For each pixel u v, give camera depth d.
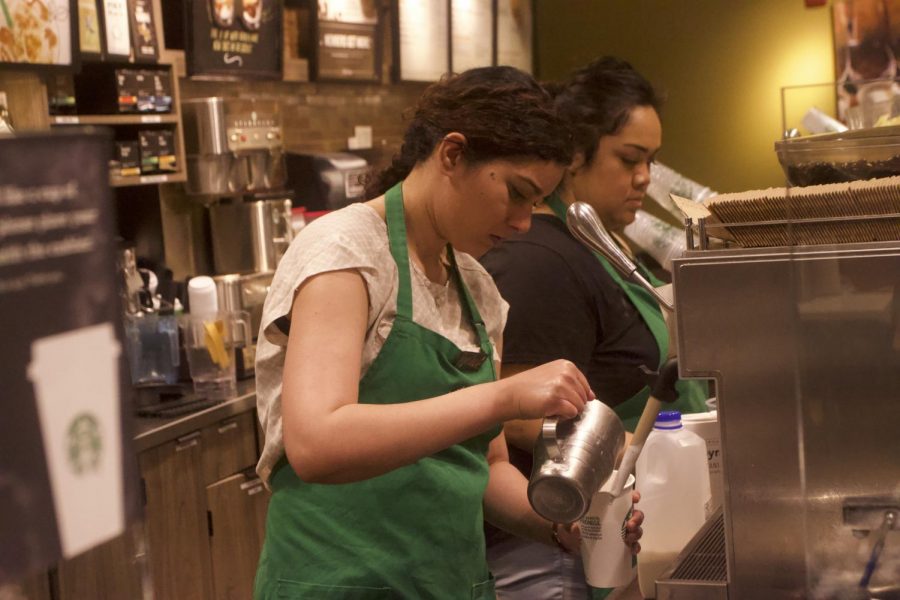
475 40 6.66
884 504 1.13
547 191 1.50
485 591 1.68
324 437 1.33
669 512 1.56
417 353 1.53
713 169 6.92
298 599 1.55
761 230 1.19
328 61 5.52
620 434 1.41
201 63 4.62
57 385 0.59
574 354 2.01
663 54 6.97
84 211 0.60
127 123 4.21
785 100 1.21
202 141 4.47
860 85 1.25
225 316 3.88
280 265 1.50
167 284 4.31
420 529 1.55
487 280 1.75
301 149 5.66
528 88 1.49
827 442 1.15
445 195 1.51
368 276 1.46
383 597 1.53
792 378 1.15
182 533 3.63
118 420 0.62
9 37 3.39
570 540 1.67
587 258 2.04
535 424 1.95
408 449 1.35
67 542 0.59
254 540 3.98
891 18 6.37
